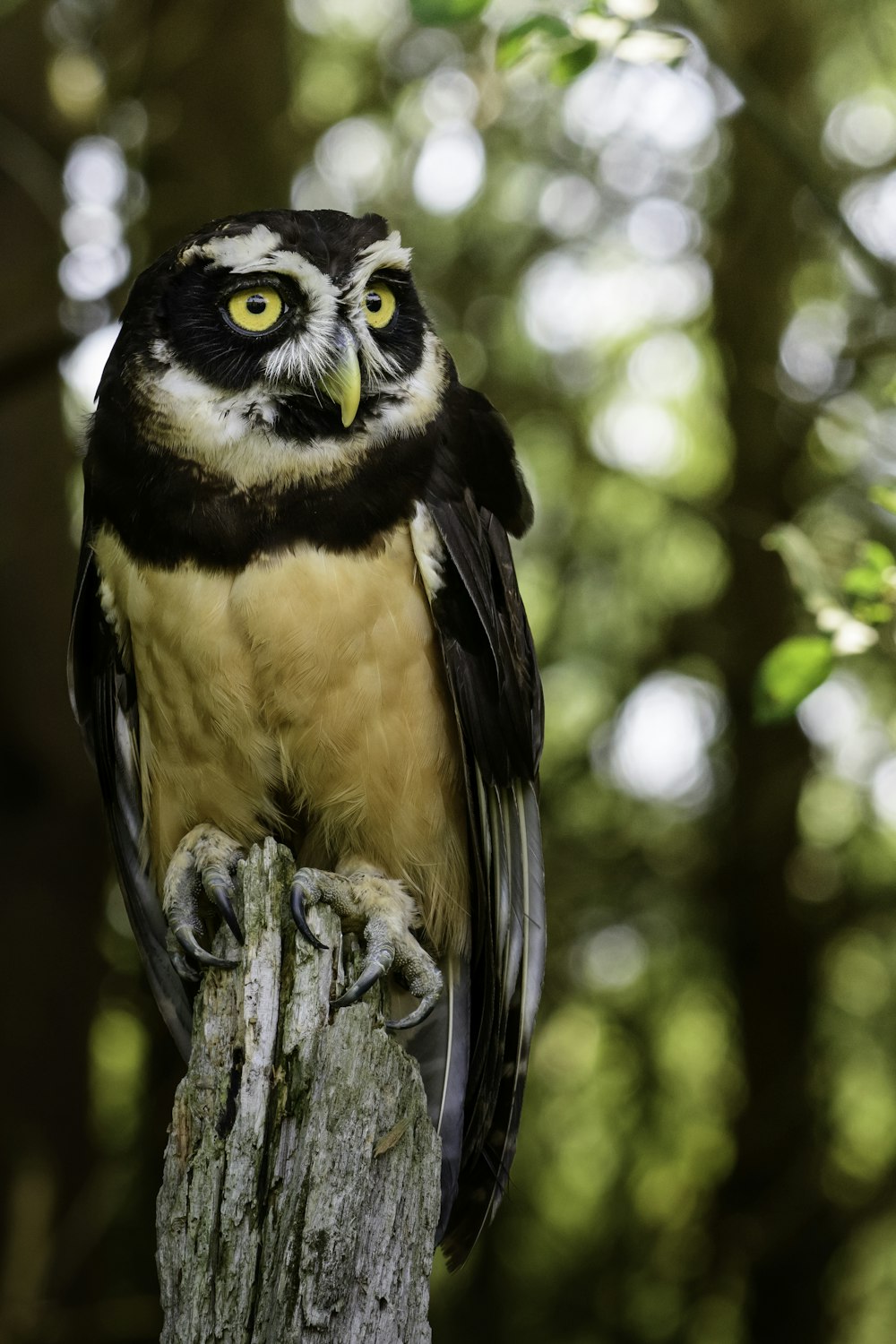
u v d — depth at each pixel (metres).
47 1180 11.66
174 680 6.14
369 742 6.15
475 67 11.70
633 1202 13.50
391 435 6.13
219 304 6.05
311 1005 4.99
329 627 5.94
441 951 6.58
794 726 13.17
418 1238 4.61
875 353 8.93
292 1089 4.77
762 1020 13.53
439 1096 6.41
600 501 13.50
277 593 5.88
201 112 11.78
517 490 6.89
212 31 11.91
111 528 6.12
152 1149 13.14
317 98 12.98
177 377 6.05
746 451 13.02
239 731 6.14
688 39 7.04
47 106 11.77
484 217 12.80
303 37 13.09
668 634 13.41
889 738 12.33
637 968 13.55
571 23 7.04
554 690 13.35
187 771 6.36
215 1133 4.75
